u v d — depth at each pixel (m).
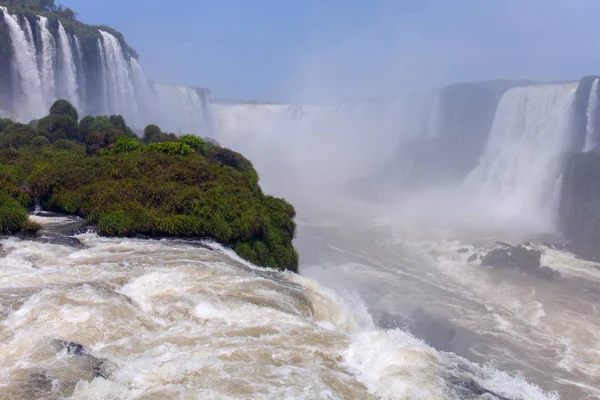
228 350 10.06
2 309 11.00
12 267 14.22
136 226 19.75
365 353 10.48
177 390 8.53
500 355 23.09
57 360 9.13
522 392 9.70
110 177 23.23
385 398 8.95
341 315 15.45
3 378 8.42
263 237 22.98
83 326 10.51
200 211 21.33
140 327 10.91
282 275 16.64
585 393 20.00
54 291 11.95
